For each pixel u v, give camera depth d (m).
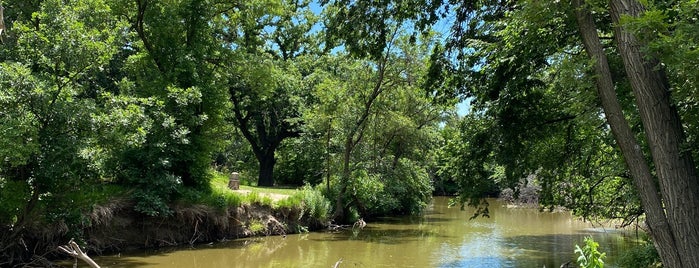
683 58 5.05
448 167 13.86
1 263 12.19
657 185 8.63
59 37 12.01
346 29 12.67
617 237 21.11
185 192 18.09
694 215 5.72
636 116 8.84
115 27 14.62
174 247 17.20
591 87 6.77
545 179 13.88
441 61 12.62
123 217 16.28
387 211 31.03
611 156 12.48
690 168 5.93
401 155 29.36
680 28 5.20
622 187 12.85
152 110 15.99
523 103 11.75
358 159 26.97
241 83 23.73
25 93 11.06
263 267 14.47
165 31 18.72
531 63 10.84
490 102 12.41
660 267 10.41
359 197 26.88
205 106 19.62
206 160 19.36
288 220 21.97
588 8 6.39
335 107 26.39
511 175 12.48
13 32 12.72
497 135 12.37
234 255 16.23
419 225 26.53
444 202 46.72
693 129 6.58
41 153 11.40
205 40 20.11
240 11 21.80
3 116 10.92
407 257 16.20
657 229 5.90
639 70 6.00
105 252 15.53
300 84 32.56
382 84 26.73
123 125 12.55
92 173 12.62
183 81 18.80
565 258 15.88
